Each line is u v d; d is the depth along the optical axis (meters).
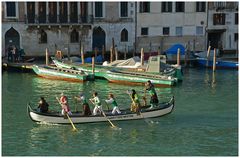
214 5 59.06
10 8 52.88
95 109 27.09
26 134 25.44
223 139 25.08
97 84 40.19
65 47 55.12
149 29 57.53
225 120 28.56
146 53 53.06
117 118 27.20
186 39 58.91
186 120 28.38
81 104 32.03
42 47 54.44
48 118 26.36
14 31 53.34
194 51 57.94
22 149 23.38
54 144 24.09
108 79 40.81
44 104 26.70
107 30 56.16
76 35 55.50
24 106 31.75
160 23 57.78
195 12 58.66
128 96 35.19
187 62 50.62
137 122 27.59
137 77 39.62
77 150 23.28
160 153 23.00
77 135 25.31
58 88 38.28
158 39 58.00
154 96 28.55
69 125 26.56
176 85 40.09
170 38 58.38
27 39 53.88
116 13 56.22
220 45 60.31
